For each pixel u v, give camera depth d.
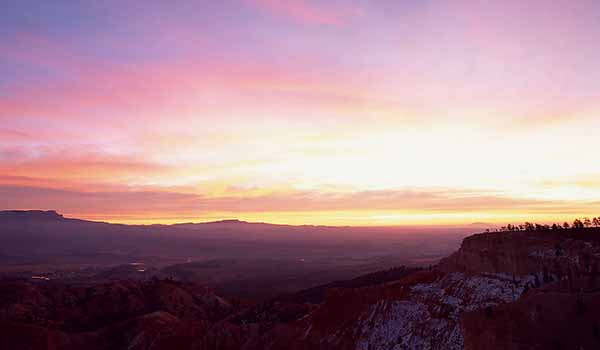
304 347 79.38
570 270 52.56
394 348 65.62
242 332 94.56
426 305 70.94
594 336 37.75
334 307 84.44
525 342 39.69
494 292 62.25
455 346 57.62
